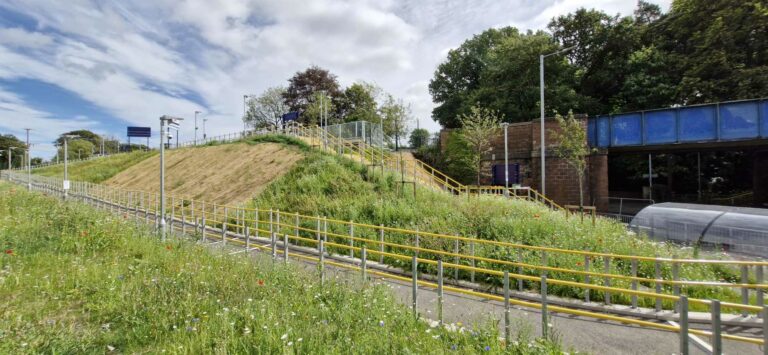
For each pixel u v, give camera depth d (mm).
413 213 13227
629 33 33438
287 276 7230
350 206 14672
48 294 6043
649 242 10938
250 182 21688
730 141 22719
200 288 6406
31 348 4070
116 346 4543
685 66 29250
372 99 51031
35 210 13227
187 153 36656
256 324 4977
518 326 5879
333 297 6195
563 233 10477
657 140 24141
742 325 6332
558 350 4594
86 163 58844
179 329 4727
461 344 4777
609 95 35375
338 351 4199
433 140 43312
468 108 37312
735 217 12086
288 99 65000
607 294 7191
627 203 31516
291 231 13469
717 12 27469
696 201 34312
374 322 5156
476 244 9922
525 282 8375
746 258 10758
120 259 8391
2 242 8719
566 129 22859
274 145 27188
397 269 9758
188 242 10742
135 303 5473
